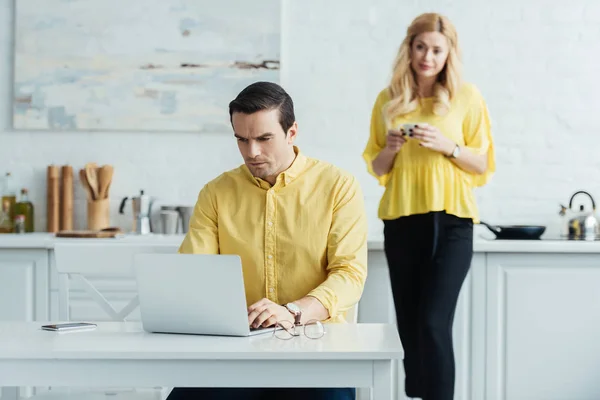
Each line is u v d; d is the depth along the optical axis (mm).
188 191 4633
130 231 4633
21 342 1934
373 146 3666
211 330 2039
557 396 3828
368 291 3795
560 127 4520
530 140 4520
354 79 4566
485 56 4520
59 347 1853
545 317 3816
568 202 4516
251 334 2047
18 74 4609
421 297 3379
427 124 3324
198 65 4586
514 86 4520
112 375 1820
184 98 4598
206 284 2016
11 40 4645
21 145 4656
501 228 3961
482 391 3838
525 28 4516
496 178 4523
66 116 4613
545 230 4215
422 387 3371
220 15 4578
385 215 3479
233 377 1811
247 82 4578
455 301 3371
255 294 2457
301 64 4578
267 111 2348
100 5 4590
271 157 2395
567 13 4508
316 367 1804
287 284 2445
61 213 4586
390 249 3494
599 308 3803
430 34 3398
